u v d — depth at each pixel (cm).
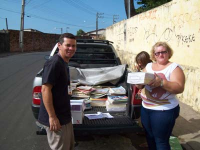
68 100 235
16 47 2709
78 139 373
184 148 338
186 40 544
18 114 482
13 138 371
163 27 690
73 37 235
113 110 351
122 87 393
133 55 1065
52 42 3644
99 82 403
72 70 402
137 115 325
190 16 525
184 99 549
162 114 242
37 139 370
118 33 1506
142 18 921
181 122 434
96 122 319
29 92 670
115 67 431
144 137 385
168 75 242
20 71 1073
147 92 254
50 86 211
